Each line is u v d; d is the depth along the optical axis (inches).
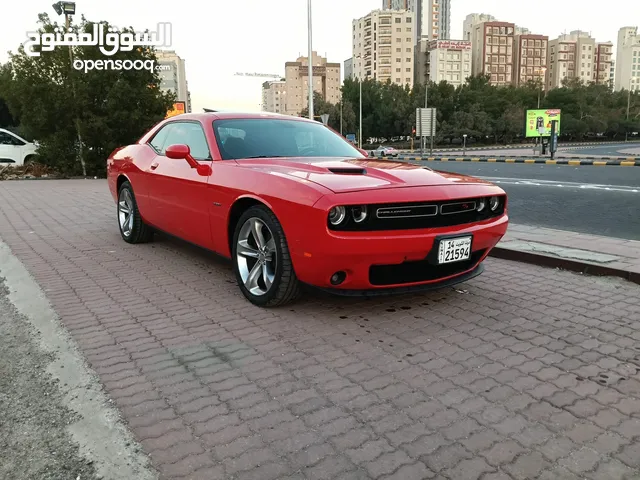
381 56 5408.5
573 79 4232.3
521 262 199.6
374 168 147.2
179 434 83.7
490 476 74.0
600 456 78.6
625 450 80.0
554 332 127.0
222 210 151.9
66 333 126.0
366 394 96.7
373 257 122.2
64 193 445.7
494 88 3646.7
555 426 86.4
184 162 174.7
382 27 5354.3
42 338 123.3
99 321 134.2
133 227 221.5
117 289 161.9
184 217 175.5
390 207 122.7
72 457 78.3
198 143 174.7
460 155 1612.9
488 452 79.4
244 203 146.1
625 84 6692.9
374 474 74.2
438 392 97.6
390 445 81.0
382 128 3319.4
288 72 5418.3
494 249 209.6
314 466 75.9
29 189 484.7
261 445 80.9
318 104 3243.1
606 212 343.0
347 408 91.7
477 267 149.7
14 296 155.6
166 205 186.7
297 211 123.7
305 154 171.6
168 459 77.4
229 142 167.5
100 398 94.9
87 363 109.4
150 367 107.6
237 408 91.7
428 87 3250.5
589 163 954.7
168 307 145.0
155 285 166.2
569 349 117.0
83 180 610.5
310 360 111.2
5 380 102.7
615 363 109.9
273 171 139.9
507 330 128.1
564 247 209.2
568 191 476.7
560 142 3383.4
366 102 3388.3
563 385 100.3
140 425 86.2
